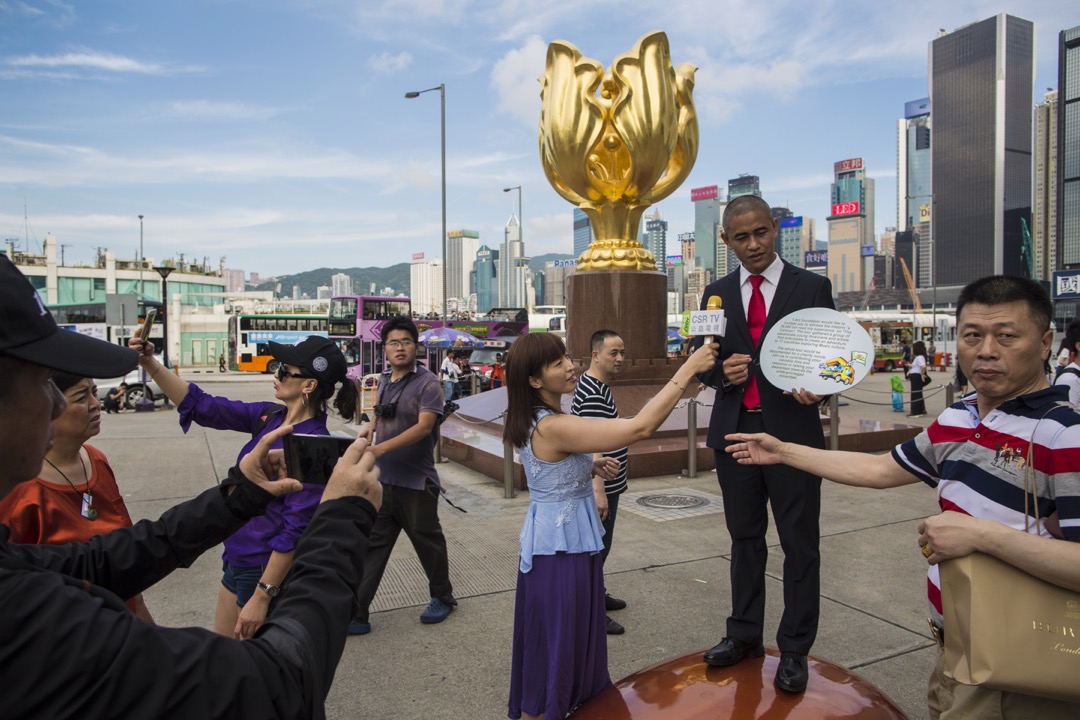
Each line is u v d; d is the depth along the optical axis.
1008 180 135.38
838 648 3.91
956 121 139.50
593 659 2.54
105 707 0.90
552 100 10.26
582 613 2.50
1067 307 37.41
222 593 3.14
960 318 1.92
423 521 4.24
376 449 4.08
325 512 1.39
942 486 1.91
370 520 1.44
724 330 2.88
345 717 3.27
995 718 1.72
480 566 5.39
